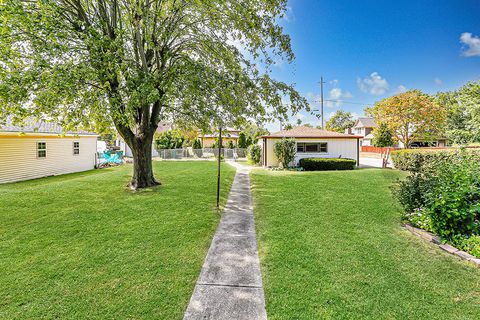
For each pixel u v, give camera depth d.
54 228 4.81
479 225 3.85
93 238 4.32
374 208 5.96
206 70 7.02
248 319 2.35
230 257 3.65
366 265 3.30
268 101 7.73
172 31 8.31
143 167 8.97
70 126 7.42
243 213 5.96
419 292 2.72
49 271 3.20
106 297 2.67
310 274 3.11
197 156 28.00
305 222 5.07
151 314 2.42
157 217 5.52
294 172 13.59
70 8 7.20
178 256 3.66
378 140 29.33
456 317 2.34
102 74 6.37
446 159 6.17
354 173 12.46
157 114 9.07
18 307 2.50
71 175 13.50
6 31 5.37
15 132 10.62
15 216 5.57
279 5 6.82
